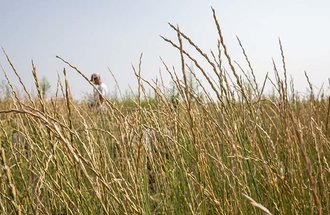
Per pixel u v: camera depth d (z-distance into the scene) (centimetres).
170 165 209
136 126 191
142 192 175
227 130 163
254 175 176
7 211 180
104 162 167
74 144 156
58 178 164
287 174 170
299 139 98
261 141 180
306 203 165
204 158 176
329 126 212
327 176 190
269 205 167
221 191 181
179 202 197
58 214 178
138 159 166
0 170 174
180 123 206
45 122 121
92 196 169
